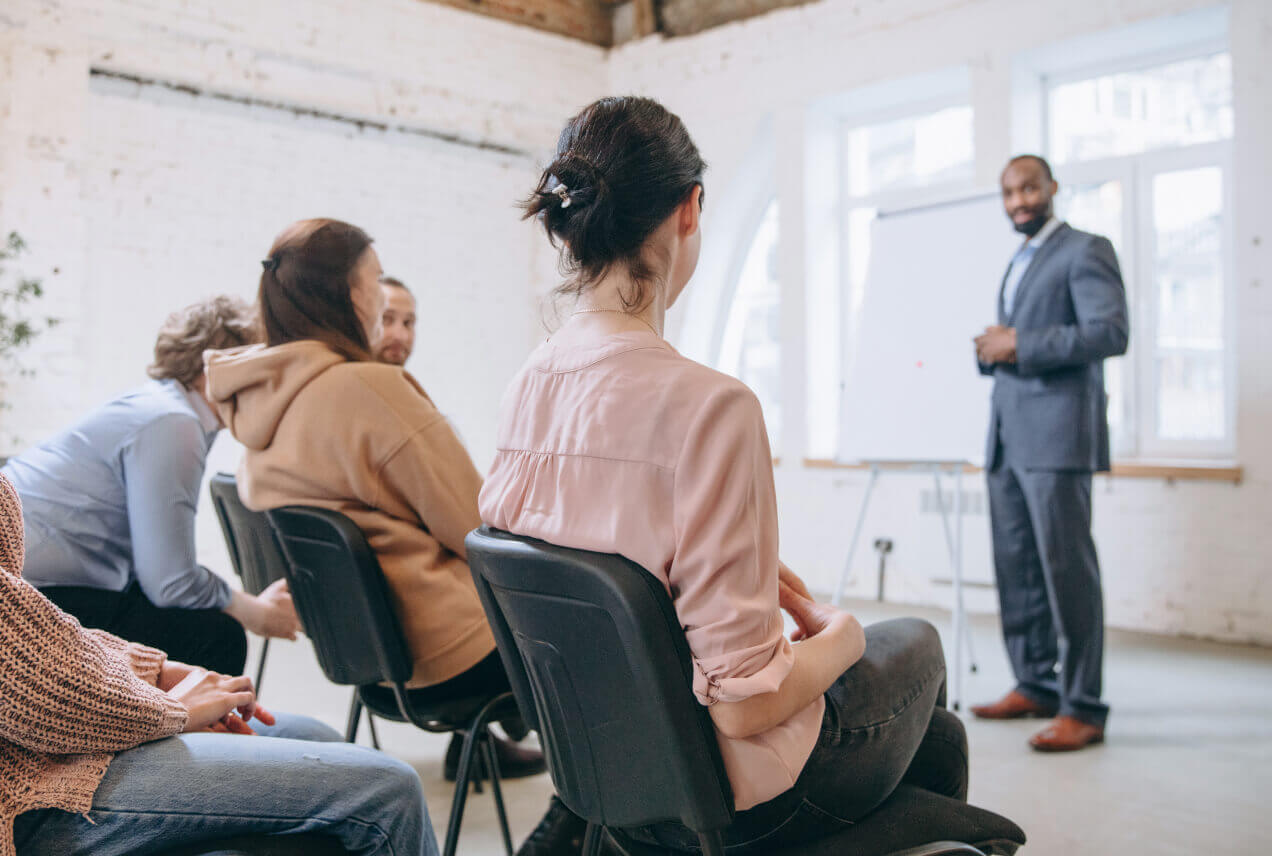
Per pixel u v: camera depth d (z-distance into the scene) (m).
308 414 1.65
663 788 0.95
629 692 0.94
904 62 5.24
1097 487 4.58
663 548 0.91
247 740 1.08
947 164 5.51
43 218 4.49
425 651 1.66
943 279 3.83
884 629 1.22
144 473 1.77
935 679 1.17
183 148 5.11
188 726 1.11
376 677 1.64
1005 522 3.02
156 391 1.86
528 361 1.11
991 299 3.69
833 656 1.00
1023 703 3.04
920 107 5.59
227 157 5.26
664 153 1.02
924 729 1.15
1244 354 4.12
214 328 1.88
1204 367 4.61
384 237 5.88
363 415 1.64
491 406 6.38
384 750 2.82
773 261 6.42
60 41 4.55
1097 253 2.78
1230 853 2.03
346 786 1.05
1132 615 4.49
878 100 5.60
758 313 6.52
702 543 0.89
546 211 1.06
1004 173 3.01
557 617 0.98
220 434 5.15
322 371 1.67
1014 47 4.84
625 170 1.01
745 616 0.88
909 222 3.98
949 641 4.26
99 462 1.79
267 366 1.66
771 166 6.20
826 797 1.03
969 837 1.09
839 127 5.91
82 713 0.94
